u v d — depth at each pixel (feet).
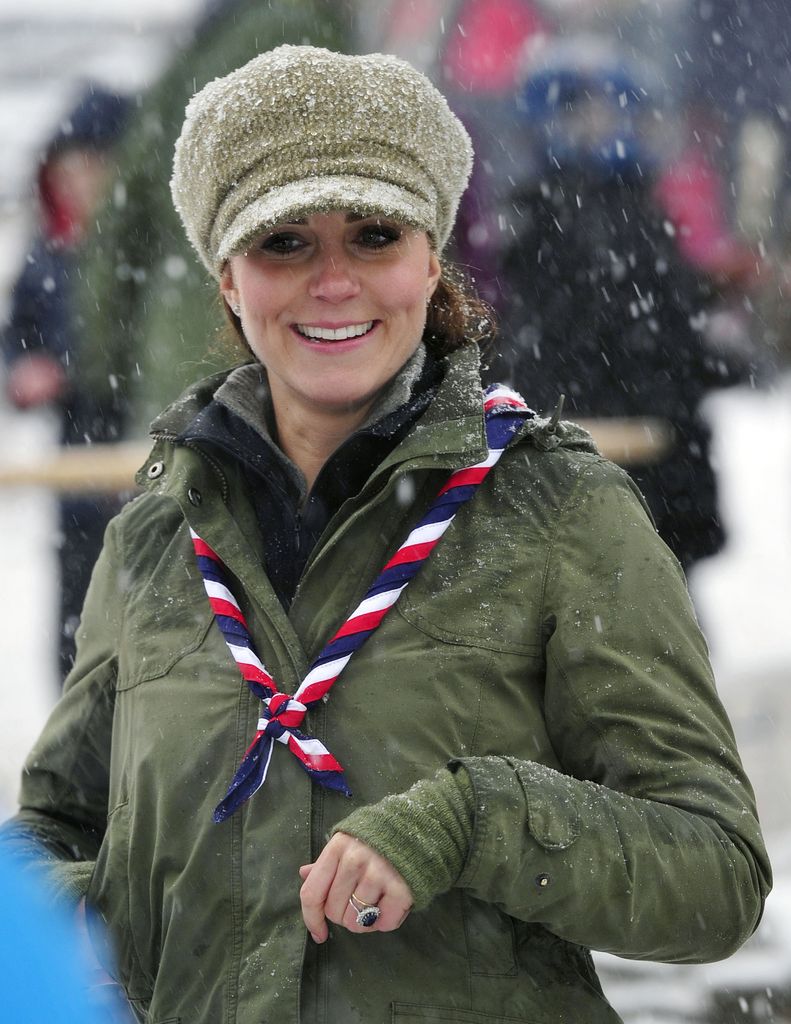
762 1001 40.40
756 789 54.03
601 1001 22.74
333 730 22.57
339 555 23.44
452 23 65.92
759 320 69.77
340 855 21.03
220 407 24.97
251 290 23.81
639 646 22.63
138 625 24.58
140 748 23.79
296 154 23.29
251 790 22.47
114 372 58.13
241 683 23.25
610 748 22.48
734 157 75.77
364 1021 21.86
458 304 25.71
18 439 86.12
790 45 76.18
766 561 82.48
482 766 21.52
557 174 56.75
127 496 58.08
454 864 21.07
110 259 56.70
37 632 78.59
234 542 23.91
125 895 23.89
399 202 23.17
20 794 26.96
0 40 147.64
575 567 22.88
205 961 22.71
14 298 63.05
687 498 57.52
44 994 16.92
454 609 22.81
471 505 23.40
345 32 56.70
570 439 24.02
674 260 56.85
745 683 64.13
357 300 23.61
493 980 22.07
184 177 24.68
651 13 75.46
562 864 21.18
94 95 63.77
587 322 56.49
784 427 100.89
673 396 56.85
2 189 119.03
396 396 24.26
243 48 55.21
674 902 21.62
